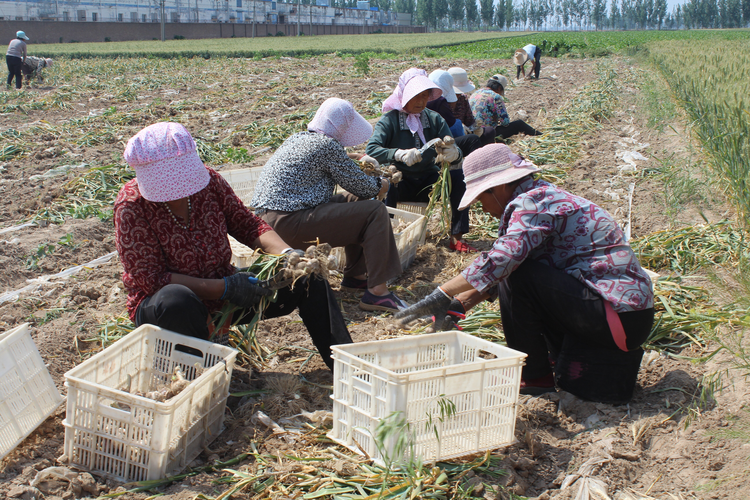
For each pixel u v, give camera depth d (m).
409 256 5.29
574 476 2.66
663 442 2.88
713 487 2.51
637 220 6.28
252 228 3.46
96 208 6.67
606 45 36.72
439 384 2.56
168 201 2.94
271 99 14.33
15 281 5.00
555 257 3.05
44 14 70.44
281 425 3.05
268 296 3.23
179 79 19.73
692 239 5.22
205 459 2.82
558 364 3.27
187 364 3.04
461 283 2.97
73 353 3.81
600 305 2.93
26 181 7.68
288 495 2.52
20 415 2.78
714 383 3.14
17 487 2.51
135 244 3.03
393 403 2.48
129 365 3.01
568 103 13.54
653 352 3.65
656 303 4.07
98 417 2.62
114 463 2.64
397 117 5.36
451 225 5.61
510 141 9.84
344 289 4.81
